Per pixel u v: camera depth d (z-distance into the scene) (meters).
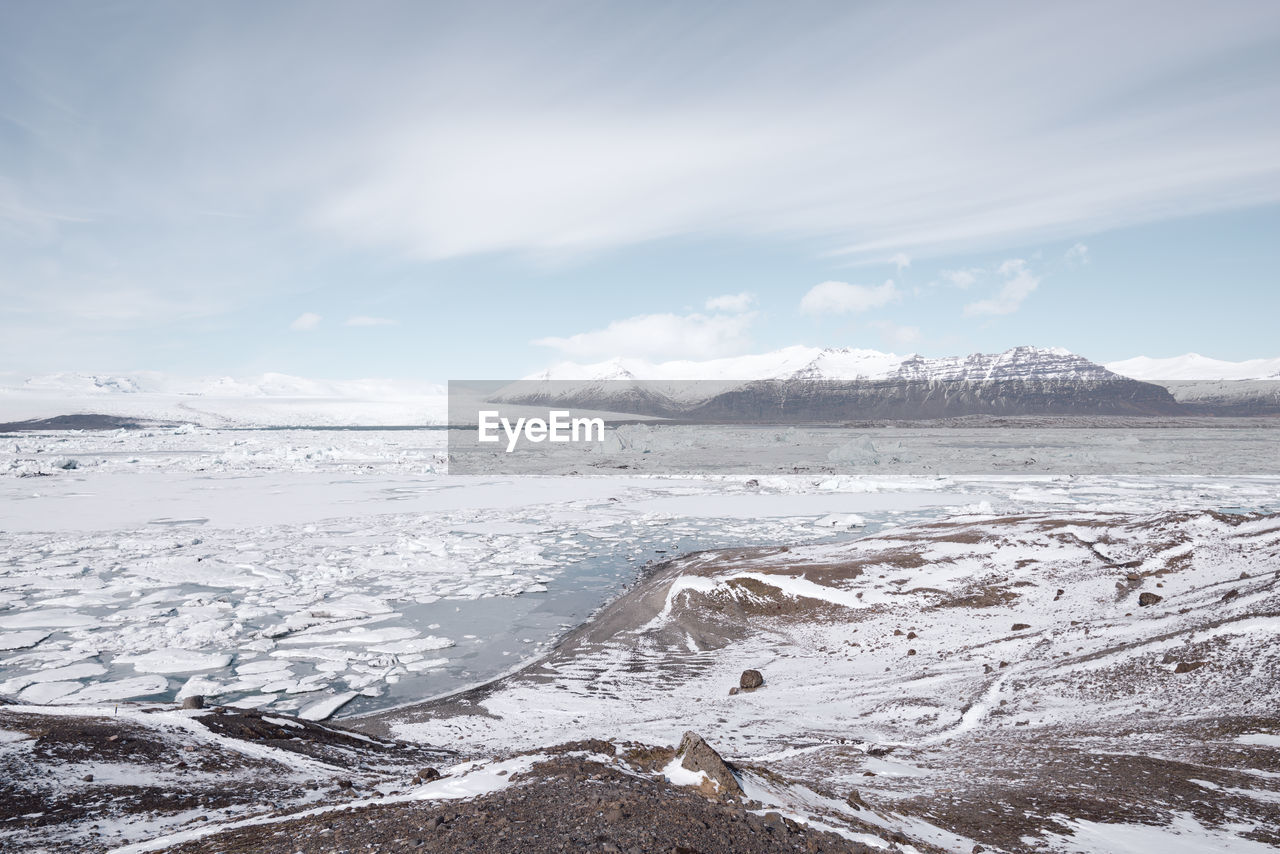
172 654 28.91
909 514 63.94
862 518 61.22
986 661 23.42
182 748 13.98
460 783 9.71
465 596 39.31
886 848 8.31
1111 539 35.19
